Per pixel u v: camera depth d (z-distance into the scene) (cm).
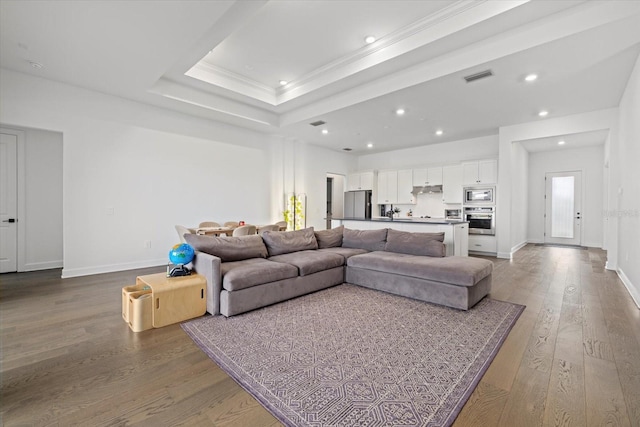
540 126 552
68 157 426
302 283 341
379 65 386
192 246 322
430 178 747
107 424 143
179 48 331
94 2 257
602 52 309
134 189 485
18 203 468
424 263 330
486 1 290
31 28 294
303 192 756
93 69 380
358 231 473
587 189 777
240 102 542
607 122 484
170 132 521
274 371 188
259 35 356
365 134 670
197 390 170
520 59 322
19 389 170
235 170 616
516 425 142
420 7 304
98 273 451
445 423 143
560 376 183
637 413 149
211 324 262
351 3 298
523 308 304
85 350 216
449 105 470
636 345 223
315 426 141
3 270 458
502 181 601
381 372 187
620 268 443
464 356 207
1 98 377
